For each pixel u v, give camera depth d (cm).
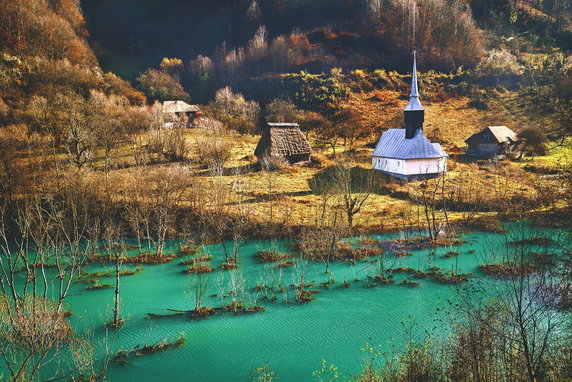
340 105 15488
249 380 2481
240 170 8575
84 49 17625
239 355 2770
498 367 1902
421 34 19925
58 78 12631
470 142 10556
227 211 6106
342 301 3625
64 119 8344
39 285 4062
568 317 2053
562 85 13650
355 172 8650
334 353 2753
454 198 6988
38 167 5862
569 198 3030
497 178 8081
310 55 19762
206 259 4847
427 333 2705
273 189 7469
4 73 11181
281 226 5769
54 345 2802
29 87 11606
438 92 16288
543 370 1709
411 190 7462
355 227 5791
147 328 3197
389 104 15525
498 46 19588
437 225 5928
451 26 19362
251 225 5800
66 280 4209
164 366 2662
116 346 2919
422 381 1970
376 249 4997
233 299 3638
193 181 7150
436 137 12038
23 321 2366
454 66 18350
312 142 11700
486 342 1898
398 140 8806
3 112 8844
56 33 16150
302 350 2816
